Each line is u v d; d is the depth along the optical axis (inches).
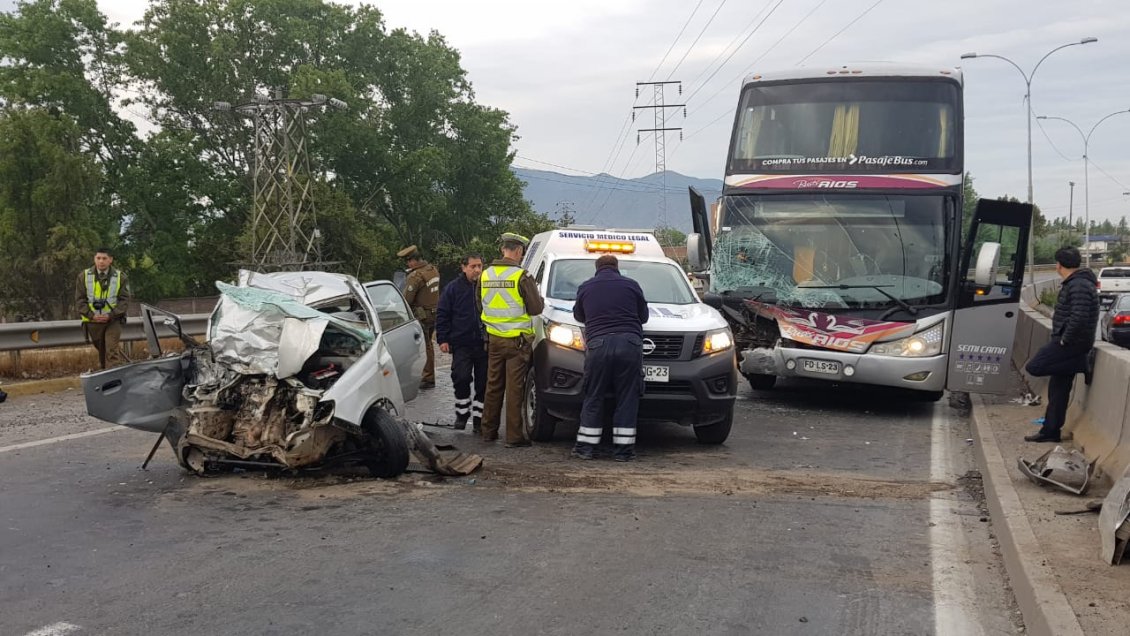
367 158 2271.2
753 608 178.1
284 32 2190.0
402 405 295.9
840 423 422.3
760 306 467.2
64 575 190.5
